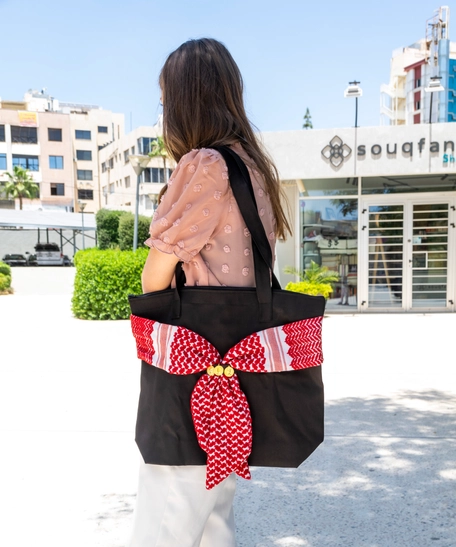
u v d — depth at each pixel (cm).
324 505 266
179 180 124
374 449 337
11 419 400
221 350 125
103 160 7300
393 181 1031
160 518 129
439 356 631
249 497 276
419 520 250
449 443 346
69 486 288
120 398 456
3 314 1080
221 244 129
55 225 3938
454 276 1041
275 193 142
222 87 136
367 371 557
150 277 128
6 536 239
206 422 123
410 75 5991
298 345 127
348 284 1063
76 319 999
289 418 127
